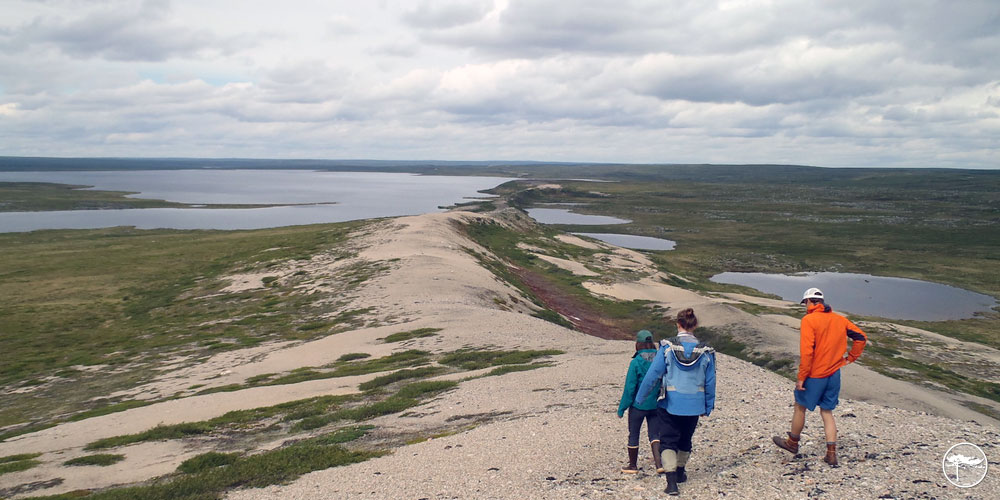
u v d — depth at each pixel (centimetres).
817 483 820
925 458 884
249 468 1223
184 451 1534
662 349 831
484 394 1722
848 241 11769
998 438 978
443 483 993
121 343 3722
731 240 12012
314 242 7050
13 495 1279
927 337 4894
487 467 1041
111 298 5081
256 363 2912
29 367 3269
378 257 5716
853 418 1112
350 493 1014
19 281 5688
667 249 10831
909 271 8969
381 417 1644
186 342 3619
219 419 1812
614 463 985
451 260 5544
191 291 5203
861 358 4038
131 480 1304
